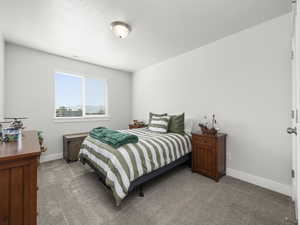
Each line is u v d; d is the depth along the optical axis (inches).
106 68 152.6
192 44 100.3
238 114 85.4
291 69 66.9
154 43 98.4
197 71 107.0
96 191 71.5
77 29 80.7
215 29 81.6
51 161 114.0
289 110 68.3
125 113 170.4
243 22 75.1
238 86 85.3
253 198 65.9
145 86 154.9
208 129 88.1
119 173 58.2
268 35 74.0
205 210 58.2
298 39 34.2
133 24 76.0
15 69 100.3
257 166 78.0
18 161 33.9
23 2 59.5
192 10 65.4
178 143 89.4
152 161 70.6
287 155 68.6
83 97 137.9
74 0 58.8
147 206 60.5
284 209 58.3
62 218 53.6
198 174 90.9
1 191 32.5
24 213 34.9
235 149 86.4
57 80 123.2
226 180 83.0
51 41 95.2
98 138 82.4
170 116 111.4
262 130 76.5
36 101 109.4
